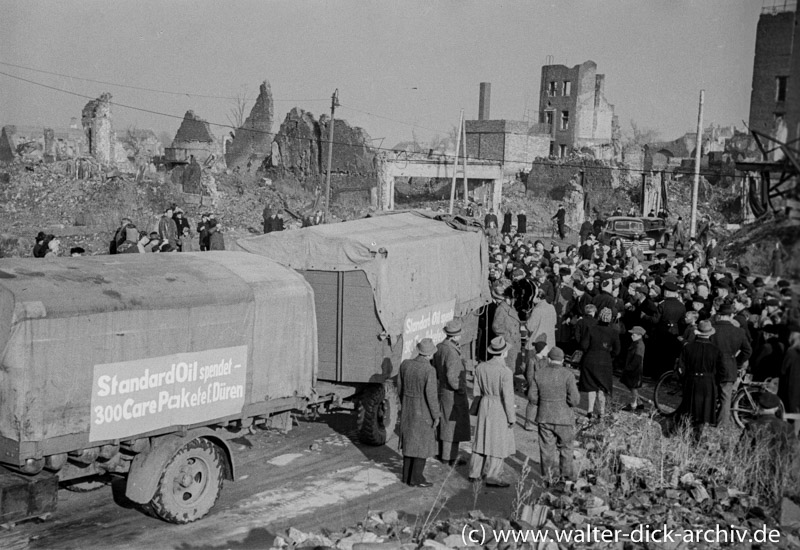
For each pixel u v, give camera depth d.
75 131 78.62
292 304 10.83
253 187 57.66
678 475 10.75
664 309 16.16
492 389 10.73
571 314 18.67
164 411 9.29
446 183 67.69
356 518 9.55
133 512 9.66
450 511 9.86
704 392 12.02
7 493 8.06
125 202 43.38
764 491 9.88
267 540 8.82
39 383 8.17
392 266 12.58
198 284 9.86
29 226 37.22
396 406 12.77
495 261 24.28
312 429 13.34
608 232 44.56
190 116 62.81
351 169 61.03
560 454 10.76
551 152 73.88
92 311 8.58
